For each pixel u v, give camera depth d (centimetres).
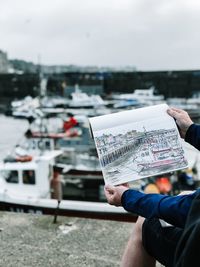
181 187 1266
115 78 7088
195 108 3725
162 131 194
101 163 188
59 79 6719
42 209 951
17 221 398
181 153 188
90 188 1423
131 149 189
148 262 196
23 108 4891
